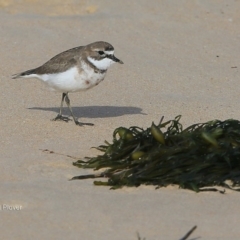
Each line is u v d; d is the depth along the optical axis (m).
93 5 25.03
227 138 13.22
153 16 24.39
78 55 16.31
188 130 14.49
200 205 11.72
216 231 10.77
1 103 17.80
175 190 12.36
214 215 11.34
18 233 10.62
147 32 23.28
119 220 11.11
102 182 12.58
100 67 16.42
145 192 12.27
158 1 25.45
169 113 17.42
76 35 22.89
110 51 16.39
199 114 17.31
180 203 11.80
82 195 12.10
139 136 13.67
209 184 12.47
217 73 20.52
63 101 17.78
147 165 12.70
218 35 23.38
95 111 17.67
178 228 10.83
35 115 17.08
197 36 23.20
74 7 25.03
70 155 14.27
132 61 21.12
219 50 22.27
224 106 17.94
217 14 24.81
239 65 21.19
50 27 23.42
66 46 22.02
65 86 16.48
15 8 24.89
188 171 12.62
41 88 19.19
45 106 17.91
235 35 23.47
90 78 16.42
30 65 20.53
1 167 13.42
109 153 13.64
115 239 10.42
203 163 12.62
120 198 11.99
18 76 17.20
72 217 11.20
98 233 10.64
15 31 22.95
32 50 21.66
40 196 12.01
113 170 13.12
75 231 10.70
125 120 16.92
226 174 12.57
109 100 18.52
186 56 21.72
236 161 12.71
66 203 11.74
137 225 10.92
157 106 17.94
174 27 23.73
